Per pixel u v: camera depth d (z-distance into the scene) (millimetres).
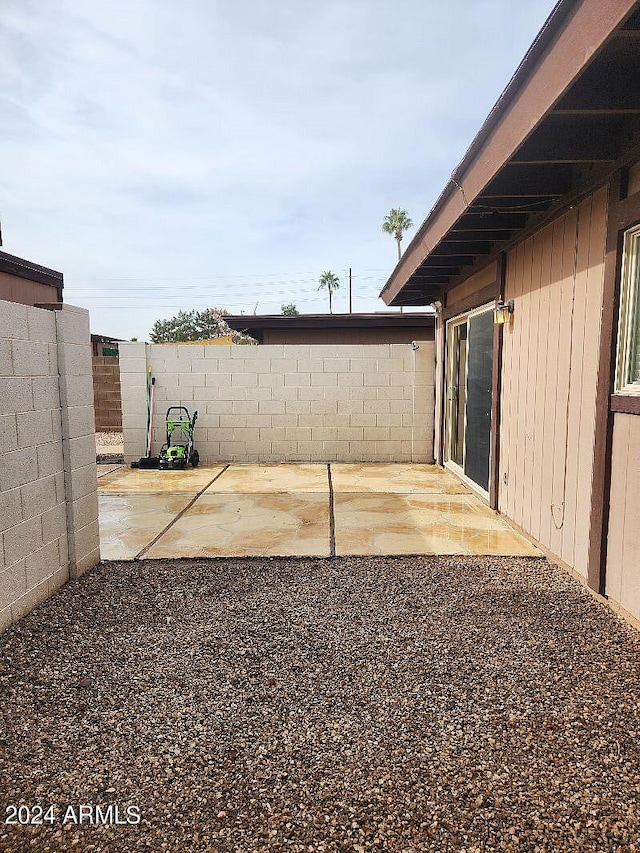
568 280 3498
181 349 8109
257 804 1600
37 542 3035
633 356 2846
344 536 4355
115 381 11648
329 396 8172
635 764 1763
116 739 1903
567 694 2166
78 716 2037
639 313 2799
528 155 2836
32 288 5801
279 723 1992
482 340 5695
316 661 2443
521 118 2506
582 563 3312
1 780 1703
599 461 3041
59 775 1725
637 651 2504
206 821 1536
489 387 5461
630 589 2777
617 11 1677
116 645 2598
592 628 2738
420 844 1449
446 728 1955
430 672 2344
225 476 7117
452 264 5957
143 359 8008
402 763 1771
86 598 3146
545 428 3881
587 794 1630
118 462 8469
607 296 2941
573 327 3428
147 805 1599
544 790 1646
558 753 1818
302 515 5047
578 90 2383
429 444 8234
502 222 4227
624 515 2838
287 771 1738
